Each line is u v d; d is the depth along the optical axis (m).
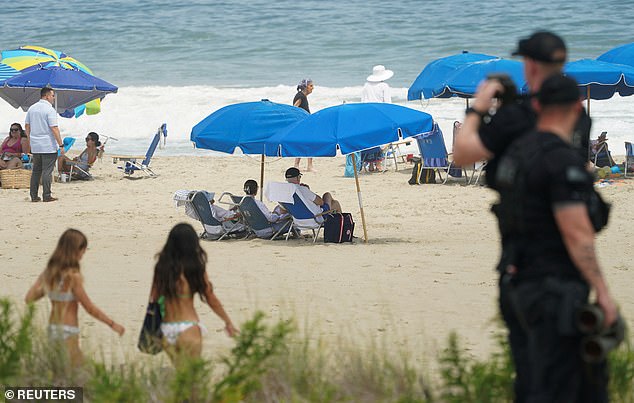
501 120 12.89
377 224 46.19
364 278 32.53
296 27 163.38
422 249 38.66
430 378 18.72
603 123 86.25
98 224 46.47
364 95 66.25
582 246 11.78
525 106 13.09
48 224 46.41
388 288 30.69
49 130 53.41
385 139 37.41
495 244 39.62
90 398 16.92
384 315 26.58
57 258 19.44
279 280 32.38
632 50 60.12
